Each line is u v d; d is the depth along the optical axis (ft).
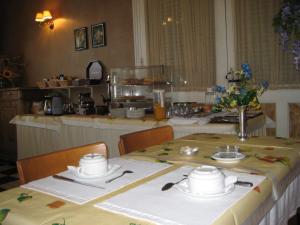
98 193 3.10
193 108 9.16
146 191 3.07
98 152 4.79
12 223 2.59
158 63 11.78
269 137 5.82
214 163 4.11
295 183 4.33
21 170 3.88
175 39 11.29
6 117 15.03
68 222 2.48
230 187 2.99
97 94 13.84
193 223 2.35
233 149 4.73
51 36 15.79
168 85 11.27
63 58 15.31
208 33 10.55
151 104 10.70
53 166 4.25
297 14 7.36
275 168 3.77
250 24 9.73
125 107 10.44
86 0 13.96
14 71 17.15
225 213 2.52
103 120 9.71
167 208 2.64
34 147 12.10
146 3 11.87
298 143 5.18
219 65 10.43
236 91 5.21
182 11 11.03
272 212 3.53
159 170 3.84
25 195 3.12
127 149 5.30
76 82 12.58
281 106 9.54
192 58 10.96
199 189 2.87
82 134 10.42
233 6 9.95
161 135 6.08
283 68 9.34
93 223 2.44
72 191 3.18
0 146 15.57
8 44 18.30
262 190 3.11
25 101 14.38
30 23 16.83
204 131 7.52
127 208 2.68
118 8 12.84
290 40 8.80
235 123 7.37
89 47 14.07
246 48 9.85
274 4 9.27
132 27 12.44
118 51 13.01
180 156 4.59
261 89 5.21
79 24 14.37
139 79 10.99
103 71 13.56
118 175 3.65
